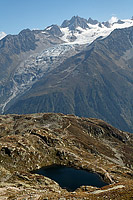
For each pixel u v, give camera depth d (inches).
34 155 4923.7
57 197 2310.5
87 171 4606.3
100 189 3090.6
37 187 3203.7
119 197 2094.0
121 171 5113.2
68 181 3969.0
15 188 3031.5
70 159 5196.9
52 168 4699.8
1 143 4896.7
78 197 2268.7
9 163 4340.6
